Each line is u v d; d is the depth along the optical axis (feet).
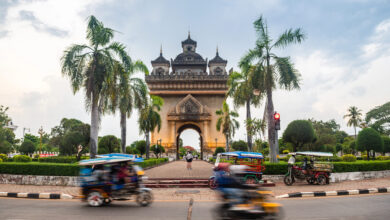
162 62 202.18
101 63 61.05
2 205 32.91
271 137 63.26
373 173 63.93
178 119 182.91
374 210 28.40
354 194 41.60
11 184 53.57
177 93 187.73
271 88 64.69
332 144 153.99
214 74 195.21
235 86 94.84
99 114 63.62
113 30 64.80
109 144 116.88
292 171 52.65
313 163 54.75
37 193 40.63
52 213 27.89
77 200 37.65
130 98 79.77
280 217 24.50
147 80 186.39
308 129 103.40
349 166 60.75
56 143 130.11
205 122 183.93
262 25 65.98
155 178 55.77
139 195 32.58
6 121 178.70
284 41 64.18
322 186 49.98
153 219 25.08
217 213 25.44
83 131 103.50
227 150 139.03
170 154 179.42
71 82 59.88
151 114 113.09
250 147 90.22
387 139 118.11
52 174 53.06
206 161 159.94
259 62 65.77
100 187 32.63
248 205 24.09
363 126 208.13
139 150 159.94
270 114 63.93
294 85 63.16
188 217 25.96
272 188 47.70
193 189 48.19
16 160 93.40
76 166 52.75
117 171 33.76
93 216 26.40
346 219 24.47
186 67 210.38
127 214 27.40
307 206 31.07
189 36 233.55
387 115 197.98
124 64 68.13
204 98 190.90
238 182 25.41
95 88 61.11
